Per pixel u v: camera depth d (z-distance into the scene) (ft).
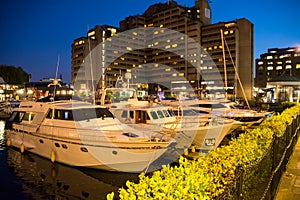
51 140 46.80
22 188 36.94
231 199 11.47
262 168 16.98
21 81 263.29
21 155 53.78
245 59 321.73
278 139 23.88
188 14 377.91
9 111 123.34
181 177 12.60
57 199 33.32
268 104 144.05
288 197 20.42
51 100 63.57
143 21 418.10
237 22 329.11
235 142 20.89
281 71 376.07
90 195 34.40
